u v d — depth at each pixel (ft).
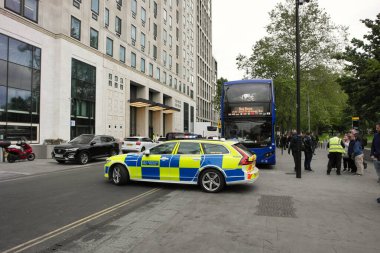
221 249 15.07
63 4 79.51
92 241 16.08
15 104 66.85
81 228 18.29
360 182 36.70
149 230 17.90
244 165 29.53
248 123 49.32
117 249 14.97
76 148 56.59
